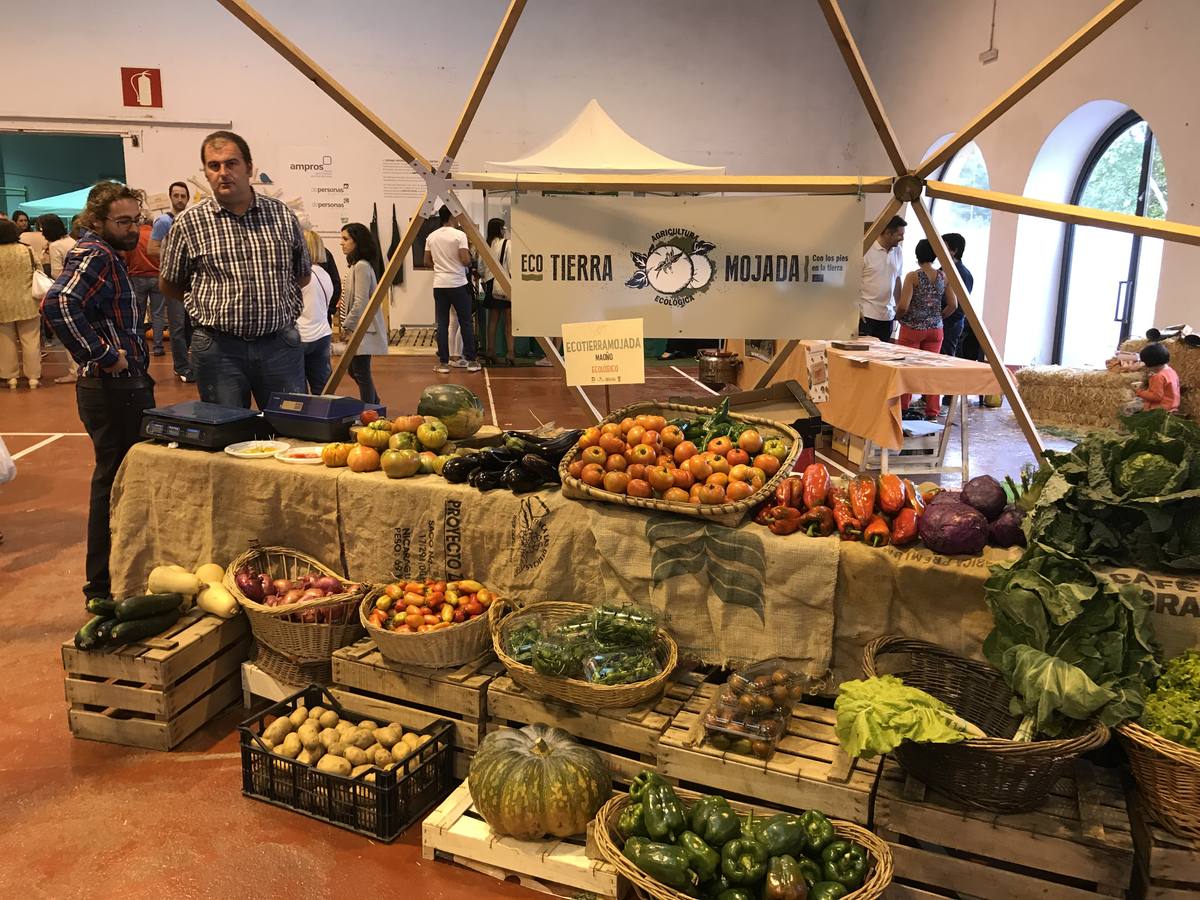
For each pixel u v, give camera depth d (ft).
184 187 33.27
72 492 18.39
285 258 12.33
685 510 8.58
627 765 8.27
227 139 11.48
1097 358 30.58
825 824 6.87
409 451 10.23
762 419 9.93
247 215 12.01
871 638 8.43
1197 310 23.27
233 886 7.66
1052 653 7.06
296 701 9.43
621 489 9.04
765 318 10.71
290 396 11.51
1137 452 7.56
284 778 8.67
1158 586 7.26
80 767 9.30
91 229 11.58
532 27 39.40
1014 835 6.74
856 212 10.44
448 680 8.87
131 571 11.24
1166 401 20.01
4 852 8.04
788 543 8.40
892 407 17.65
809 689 8.50
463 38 39.17
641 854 6.63
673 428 9.45
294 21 38.04
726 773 7.64
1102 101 26.73
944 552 8.13
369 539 10.20
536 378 33.45
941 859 7.00
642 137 41.24
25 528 16.25
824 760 7.59
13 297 28.25
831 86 41.93
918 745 6.88
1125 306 29.09
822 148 42.52
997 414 28.27
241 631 10.57
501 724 8.87
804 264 10.56
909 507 8.54
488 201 39.19
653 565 8.84
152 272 29.19
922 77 36.45
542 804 7.55
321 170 39.14
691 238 10.54
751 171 42.29
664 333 10.82
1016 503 8.44
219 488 10.68
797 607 8.48
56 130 37.52
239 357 12.26
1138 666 6.89
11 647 11.81
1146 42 24.56
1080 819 6.78
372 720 9.25
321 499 10.35
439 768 8.82
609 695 8.09
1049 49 28.63
